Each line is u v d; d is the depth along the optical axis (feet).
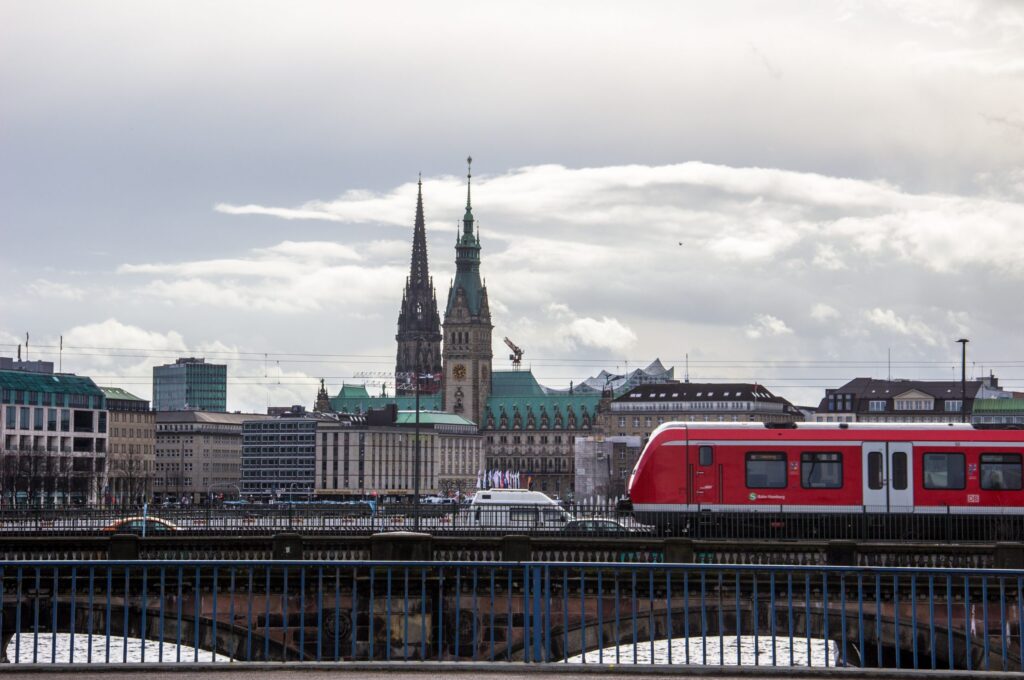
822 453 345.10
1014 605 237.66
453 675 156.66
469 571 236.02
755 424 349.41
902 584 239.91
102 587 243.19
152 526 377.50
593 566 165.68
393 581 233.76
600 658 165.48
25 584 247.70
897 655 185.68
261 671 156.46
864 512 342.23
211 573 241.35
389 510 480.64
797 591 243.60
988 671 159.22
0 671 154.40
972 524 342.23
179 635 236.43
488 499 548.72
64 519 409.90
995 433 343.26
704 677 156.35
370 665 156.66
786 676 156.56
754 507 345.72
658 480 348.79
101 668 155.33
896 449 343.46
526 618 165.17
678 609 248.32
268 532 369.50
